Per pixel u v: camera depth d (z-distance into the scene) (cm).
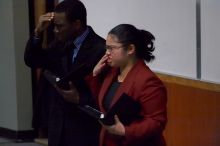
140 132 555
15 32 1445
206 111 894
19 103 1462
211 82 890
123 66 591
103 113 595
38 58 736
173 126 972
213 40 884
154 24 1027
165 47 1003
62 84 663
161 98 568
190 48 939
